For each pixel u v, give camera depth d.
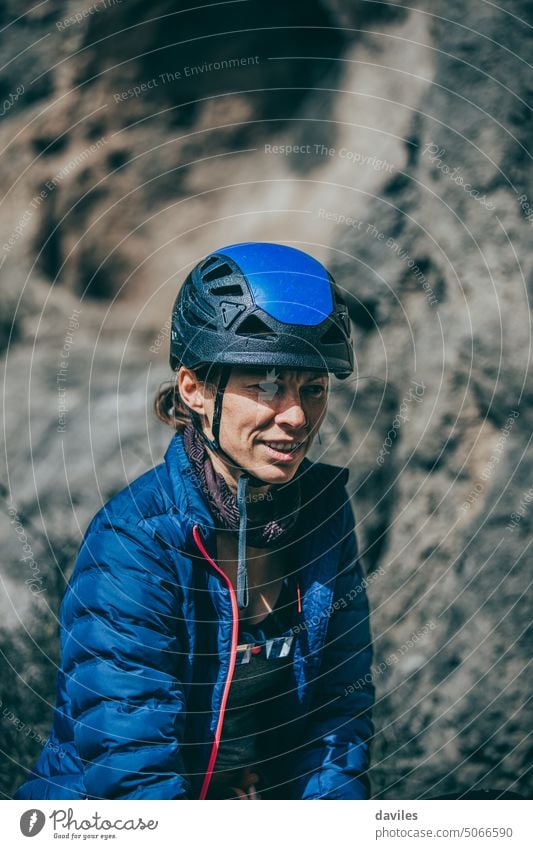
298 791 2.12
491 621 3.62
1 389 4.65
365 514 3.96
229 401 1.79
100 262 5.02
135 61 4.93
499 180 3.99
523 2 4.14
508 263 3.88
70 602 1.92
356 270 4.30
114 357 4.77
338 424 4.07
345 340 1.86
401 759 3.61
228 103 5.04
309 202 4.86
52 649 3.81
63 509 4.11
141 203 5.06
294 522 1.98
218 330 1.77
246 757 2.16
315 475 2.10
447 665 3.64
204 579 1.92
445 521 3.81
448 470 3.87
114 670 1.81
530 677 3.54
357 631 2.23
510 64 4.09
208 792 2.13
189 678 1.92
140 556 1.85
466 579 3.69
